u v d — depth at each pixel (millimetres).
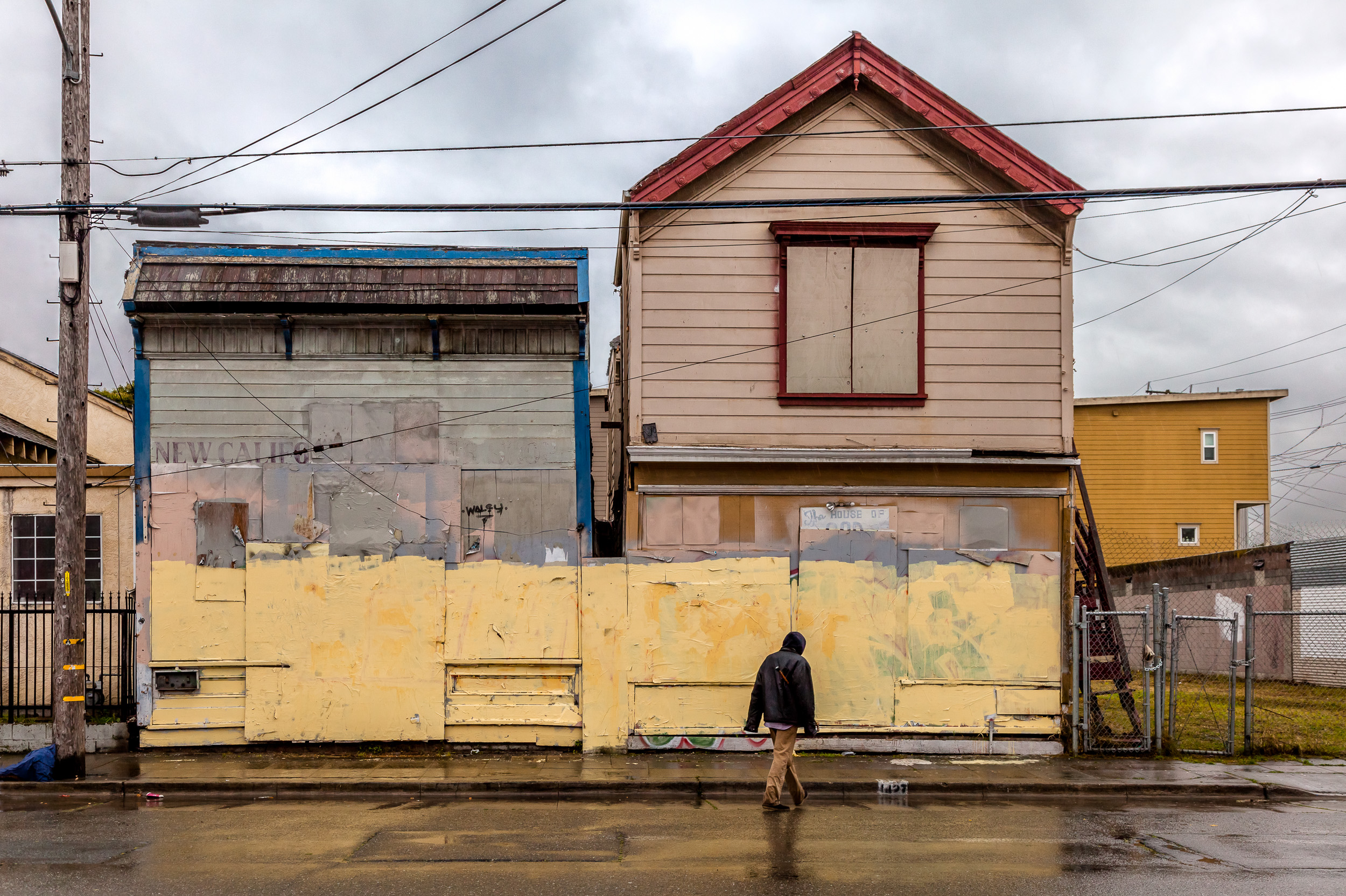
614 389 18688
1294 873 7863
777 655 10617
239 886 7277
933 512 13578
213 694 13234
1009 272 13680
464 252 13922
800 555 13445
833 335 13586
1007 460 13398
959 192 13688
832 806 10672
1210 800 11188
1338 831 9500
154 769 11930
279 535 13312
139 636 13188
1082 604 14094
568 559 13430
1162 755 13297
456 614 13336
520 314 13422
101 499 14750
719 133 13469
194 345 13375
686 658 13305
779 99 13516
